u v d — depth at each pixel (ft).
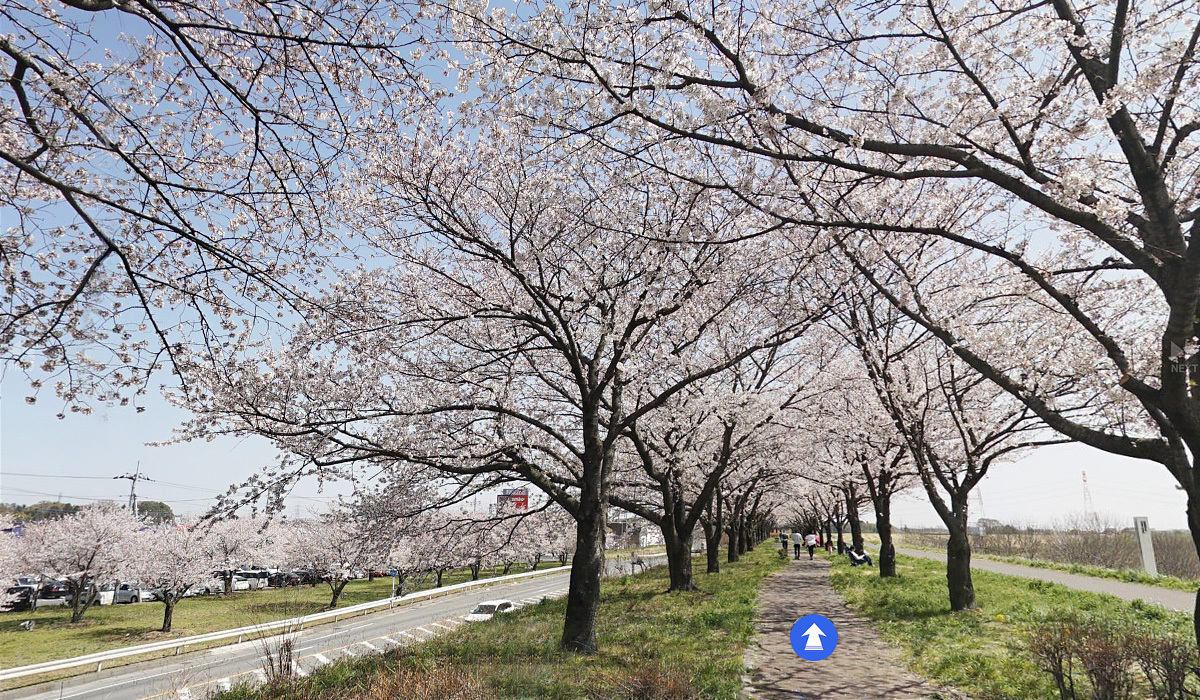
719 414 46.52
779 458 65.92
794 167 25.36
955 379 39.68
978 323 32.30
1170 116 16.98
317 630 72.64
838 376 50.90
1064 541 120.16
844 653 30.01
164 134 21.88
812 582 66.28
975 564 85.56
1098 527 158.81
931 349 42.42
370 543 40.27
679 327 40.98
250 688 29.04
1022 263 19.42
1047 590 51.49
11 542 113.39
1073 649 19.72
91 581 102.17
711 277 33.83
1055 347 30.48
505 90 20.45
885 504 64.59
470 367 37.52
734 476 71.41
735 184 25.72
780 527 300.20
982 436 41.98
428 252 36.68
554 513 57.77
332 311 23.59
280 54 19.81
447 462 39.01
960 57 18.03
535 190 31.78
